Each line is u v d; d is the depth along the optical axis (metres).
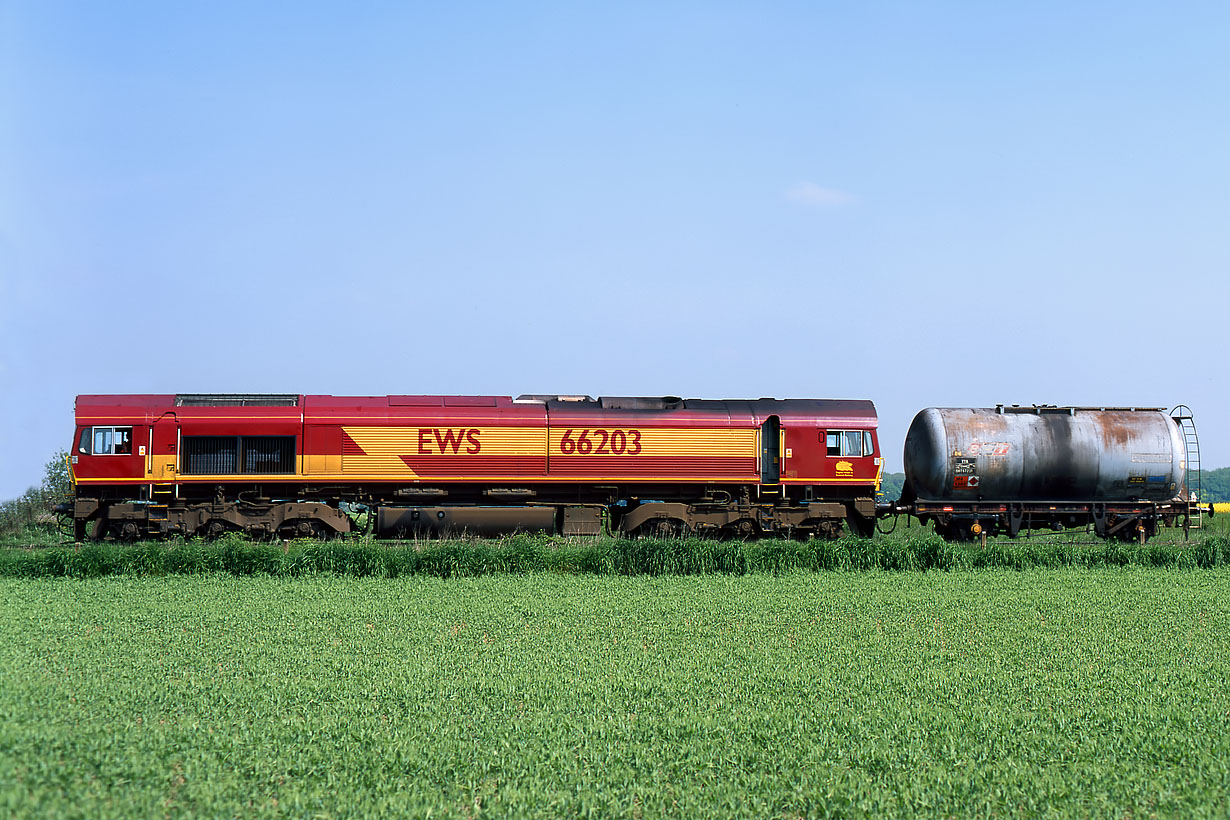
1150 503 35.06
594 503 33.59
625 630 19.17
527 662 16.14
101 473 30.92
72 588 23.75
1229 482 134.38
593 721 12.60
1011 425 34.47
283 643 17.66
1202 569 28.73
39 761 10.38
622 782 10.41
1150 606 22.31
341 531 31.89
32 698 13.30
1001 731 12.27
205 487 31.48
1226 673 15.71
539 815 9.55
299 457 31.66
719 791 10.24
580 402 33.75
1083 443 34.41
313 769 10.62
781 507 33.91
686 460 33.25
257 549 26.38
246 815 9.41
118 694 13.63
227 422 31.41
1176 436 34.94
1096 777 10.59
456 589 24.00
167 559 26.11
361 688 14.23
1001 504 34.50
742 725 12.48
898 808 9.84
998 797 10.12
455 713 12.96
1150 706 13.48
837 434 34.09
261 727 12.13
